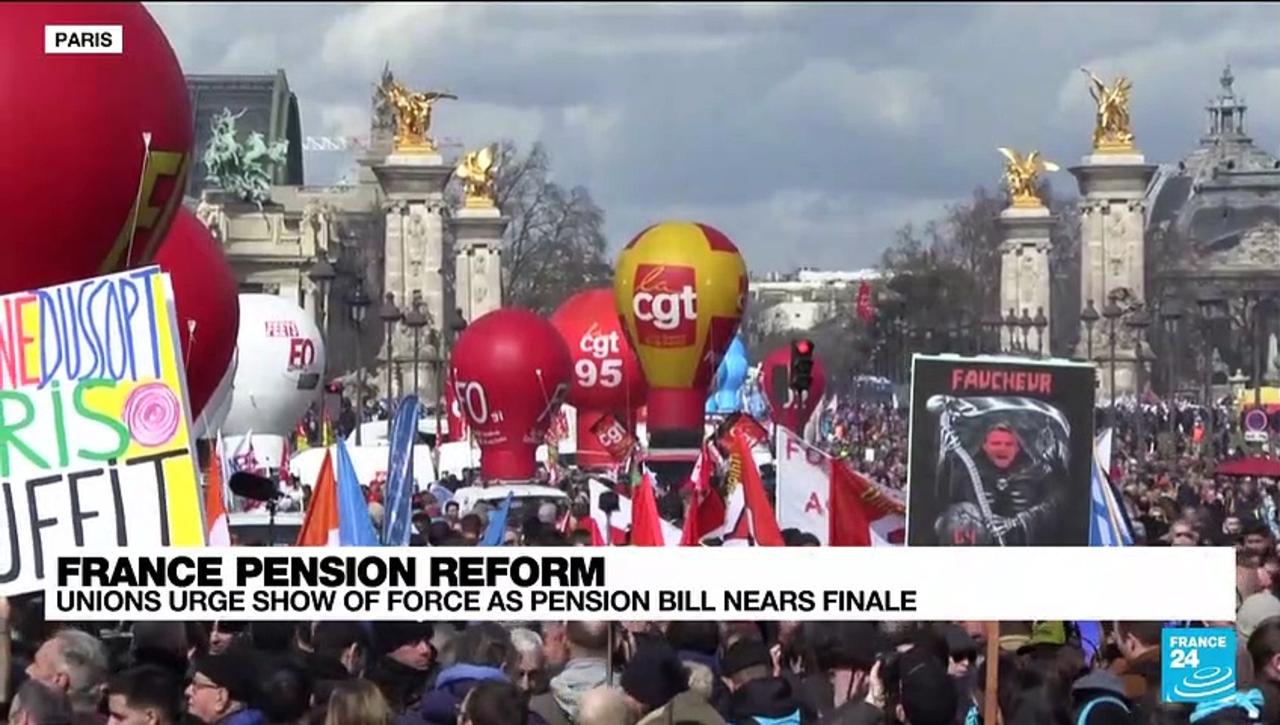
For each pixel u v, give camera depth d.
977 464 17.25
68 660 13.96
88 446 14.54
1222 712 14.61
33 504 14.48
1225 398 132.75
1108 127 195.50
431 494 47.25
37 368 14.55
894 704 15.89
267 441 65.56
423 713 15.30
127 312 14.59
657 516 22.48
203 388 30.16
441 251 199.88
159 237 20.30
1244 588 21.11
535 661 17.16
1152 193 195.25
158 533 14.54
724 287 63.94
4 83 18.69
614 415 74.56
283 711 14.52
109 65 19.09
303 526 21.34
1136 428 109.50
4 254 19.20
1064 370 17.25
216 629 17.95
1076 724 15.42
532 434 66.94
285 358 65.31
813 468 26.08
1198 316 151.88
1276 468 48.66
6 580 14.43
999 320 198.00
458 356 67.19
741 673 16.30
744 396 99.06
